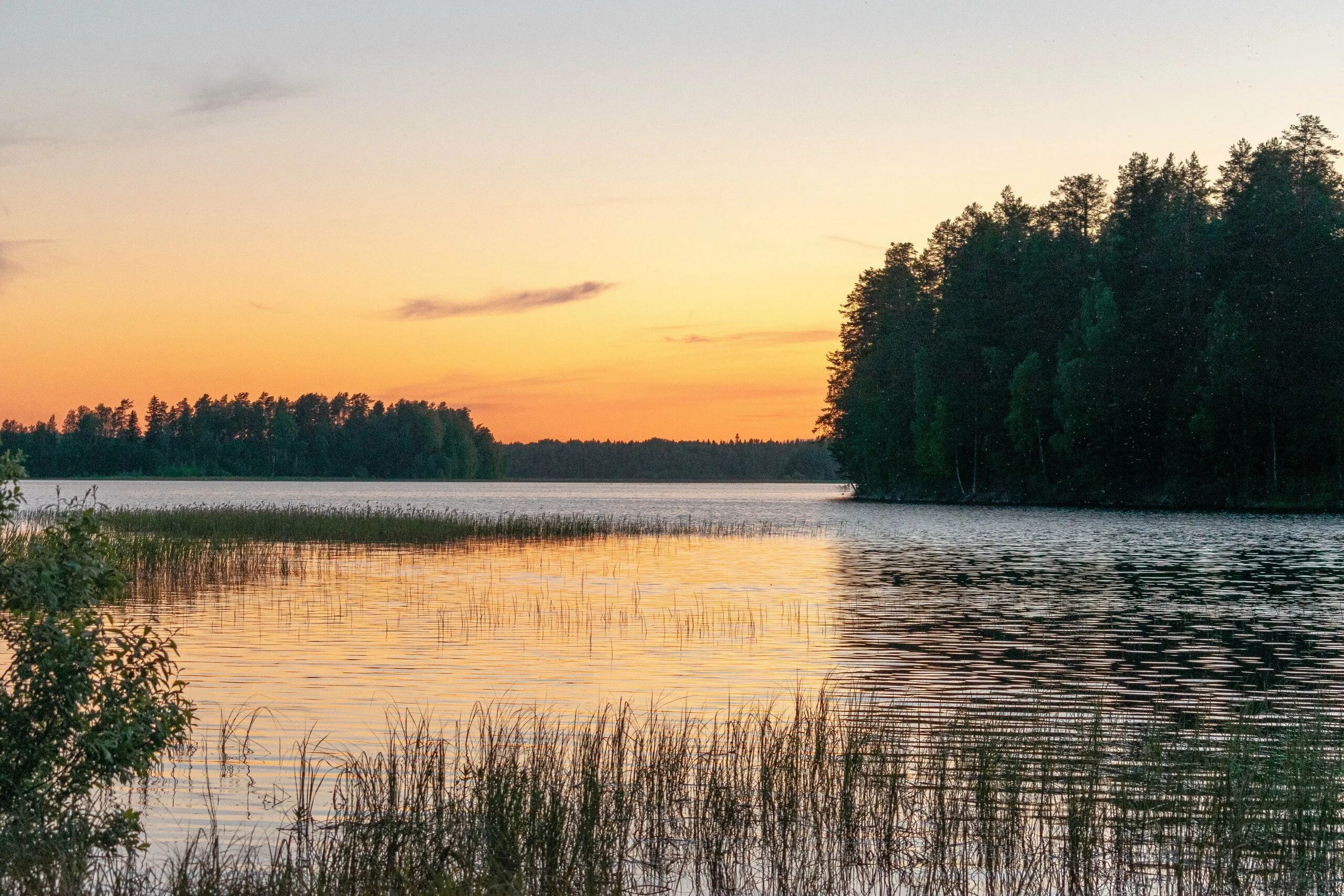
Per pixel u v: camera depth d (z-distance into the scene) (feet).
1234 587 103.55
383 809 34.94
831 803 35.96
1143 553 143.02
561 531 177.58
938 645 70.85
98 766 32.12
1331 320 240.32
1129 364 261.03
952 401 309.22
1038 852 32.22
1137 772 39.99
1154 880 30.60
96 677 32.68
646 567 125.80
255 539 152.25
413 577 111.45
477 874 29.45
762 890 30.27
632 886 30.53
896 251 357.00
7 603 31.99
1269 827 33.60
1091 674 60.85
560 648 69.15
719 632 76.28
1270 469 249.34
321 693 55.01
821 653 67.51
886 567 125.70
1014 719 49.39
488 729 47.03
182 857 31.37
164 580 102.89
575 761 39.19
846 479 398.01
